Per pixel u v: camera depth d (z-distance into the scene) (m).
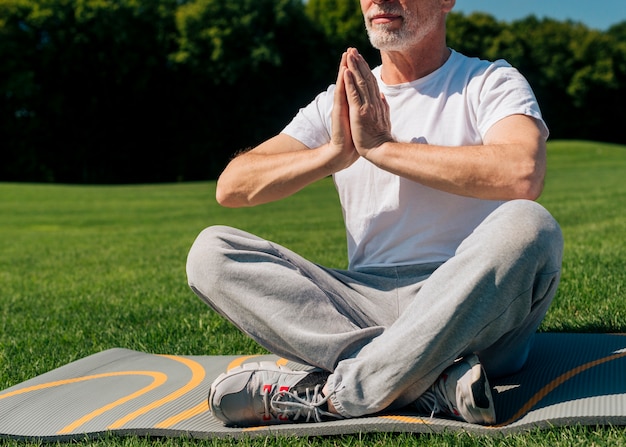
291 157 2.51
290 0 46.09
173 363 3.21
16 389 2.91
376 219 2.54
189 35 45.34
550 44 55.94
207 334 4.09
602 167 32.31
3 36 42.66
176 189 27.80
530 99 2.36
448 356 2.10
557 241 2.08
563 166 33.44
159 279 7.01
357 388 2.19
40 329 4.66
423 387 2.18
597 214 11.53
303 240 10.23
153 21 45.34
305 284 2.30
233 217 16.44
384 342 2.16
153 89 45.97
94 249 11.03
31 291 6.74
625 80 56.25
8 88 41.88
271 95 46.72
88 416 2.49
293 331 2.27
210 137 46.69
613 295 4.26
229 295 2.33
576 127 56.22
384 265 2.53
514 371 2.55
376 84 2.33
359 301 2.48
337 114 2.38
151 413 2.48
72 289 6.66
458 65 2.54
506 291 2.04
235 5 45.38
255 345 3.74
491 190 2.19
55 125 44.06
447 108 2.49
